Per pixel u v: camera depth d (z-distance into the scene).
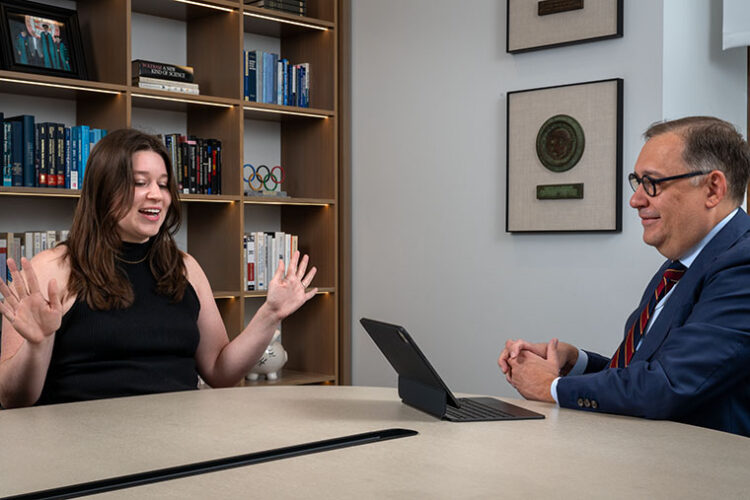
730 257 1.71
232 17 3.77
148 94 3.45
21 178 3.14
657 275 2.09
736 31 3.06
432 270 3.87
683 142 1.81
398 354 1.73
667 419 1.65
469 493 1.12
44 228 3.46
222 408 1.76
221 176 3.82
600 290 3.25
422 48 3.88
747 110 3.47
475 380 3.71
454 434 1.50
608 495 1.11
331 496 1.10
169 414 1.69
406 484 1.16
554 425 1.59
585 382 1.75
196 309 2.42
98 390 2.14
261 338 2.39
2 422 1.61
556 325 3.40
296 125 4.31
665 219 1.84
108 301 2.19
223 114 3.81
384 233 4.07
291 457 1.33
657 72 3.07
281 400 1.86
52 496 1.12
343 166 4.19
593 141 3.23
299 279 2.39
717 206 1.80
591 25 3.22
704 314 1.69
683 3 3.15
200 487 1.15
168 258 2.36
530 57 3.47
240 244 3.76
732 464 1.29
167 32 3.94
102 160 2.25
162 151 2.37
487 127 3.63
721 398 1.71
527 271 3.50
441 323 3.84
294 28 4.15
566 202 3.32
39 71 3.21
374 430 1.54
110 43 3.44
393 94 4.01
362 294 4.19
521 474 1.22
